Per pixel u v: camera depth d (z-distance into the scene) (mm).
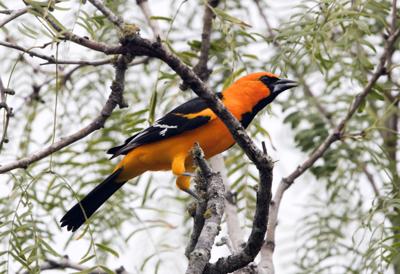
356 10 10500
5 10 8125
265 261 9523
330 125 13250
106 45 7445
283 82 11781
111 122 12672
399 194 10148
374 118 12336
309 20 10375
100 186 11148
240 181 11578
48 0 8125
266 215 7621
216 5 11211
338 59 11039
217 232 8000
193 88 7359
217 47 11719
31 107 12266
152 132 10766
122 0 12320
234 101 11516
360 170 12602
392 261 9523
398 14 11492
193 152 8391
